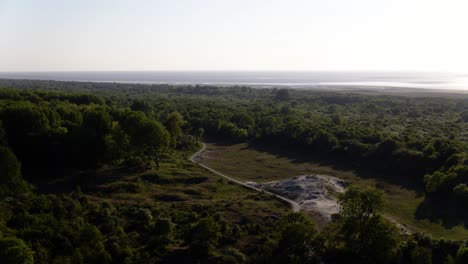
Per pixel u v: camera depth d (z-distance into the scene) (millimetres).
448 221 66812
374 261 51594
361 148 105688
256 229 59781
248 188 84062
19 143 90688
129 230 59875
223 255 52000
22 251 42875
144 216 63375
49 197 66312
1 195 66062
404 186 86188
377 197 54469
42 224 53812
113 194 77375
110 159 94625
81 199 70000
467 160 81125
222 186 84562
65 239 50594
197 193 79125
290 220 54375
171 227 58688
